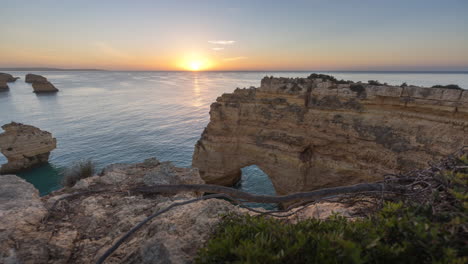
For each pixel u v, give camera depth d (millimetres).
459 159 3262
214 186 3787
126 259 3453
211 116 31828
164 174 8203
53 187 36438
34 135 41438
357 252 1867
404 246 1997
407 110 20516
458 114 17922
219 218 4195
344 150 24406
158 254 3105
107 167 9211
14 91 173500
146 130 67062
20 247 3625
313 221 2775
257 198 3584
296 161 26625
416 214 2490
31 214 4602
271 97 28109
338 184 25266
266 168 29531
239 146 30938
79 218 5082
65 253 3770
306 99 25938
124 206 5793
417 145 19922
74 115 87562
